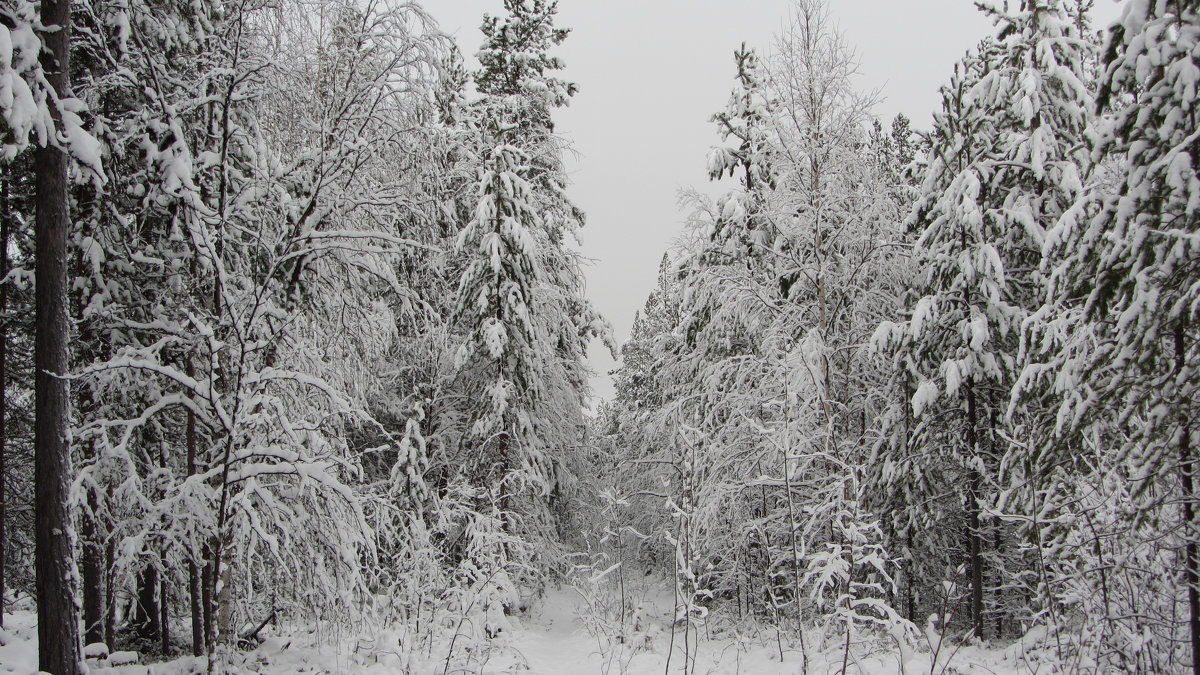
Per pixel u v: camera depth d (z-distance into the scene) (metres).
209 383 8.00
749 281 14.41
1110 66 6.49
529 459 16.84
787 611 14.19
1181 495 6.69
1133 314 6.12
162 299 9.66
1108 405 6.88
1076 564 8.50
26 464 13.05
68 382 7.24
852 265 14.68
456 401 18.30
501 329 16.00
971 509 13.20
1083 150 12.50
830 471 13.99
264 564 8.75
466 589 11.34
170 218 9.38
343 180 10.49
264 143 10.13
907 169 19.19
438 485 17.19
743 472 14.15
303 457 8.46
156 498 9.20
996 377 12.50
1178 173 5.80
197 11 9.52
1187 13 5.98
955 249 13.21
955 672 9.80
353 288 10.91
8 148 6.18
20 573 14.12
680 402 15.97
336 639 9.39
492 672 10.91
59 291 7.17
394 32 10.36
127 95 9.84
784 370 12.91
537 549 17.06
